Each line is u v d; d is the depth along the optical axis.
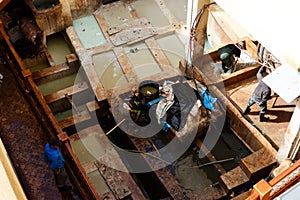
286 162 10.05
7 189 7.36
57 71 12.79
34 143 10.29
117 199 10.21
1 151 8.26
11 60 11.31
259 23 8.77
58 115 12.31
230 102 11.72
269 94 10.70
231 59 12.42
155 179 10.78
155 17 14.16
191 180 11.00
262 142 10.84
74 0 13.31
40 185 9.70
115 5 14.26
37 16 12.72
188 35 11.62
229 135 11.82
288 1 7.84
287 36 8.20
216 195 10.41
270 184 7.68
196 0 10.65
